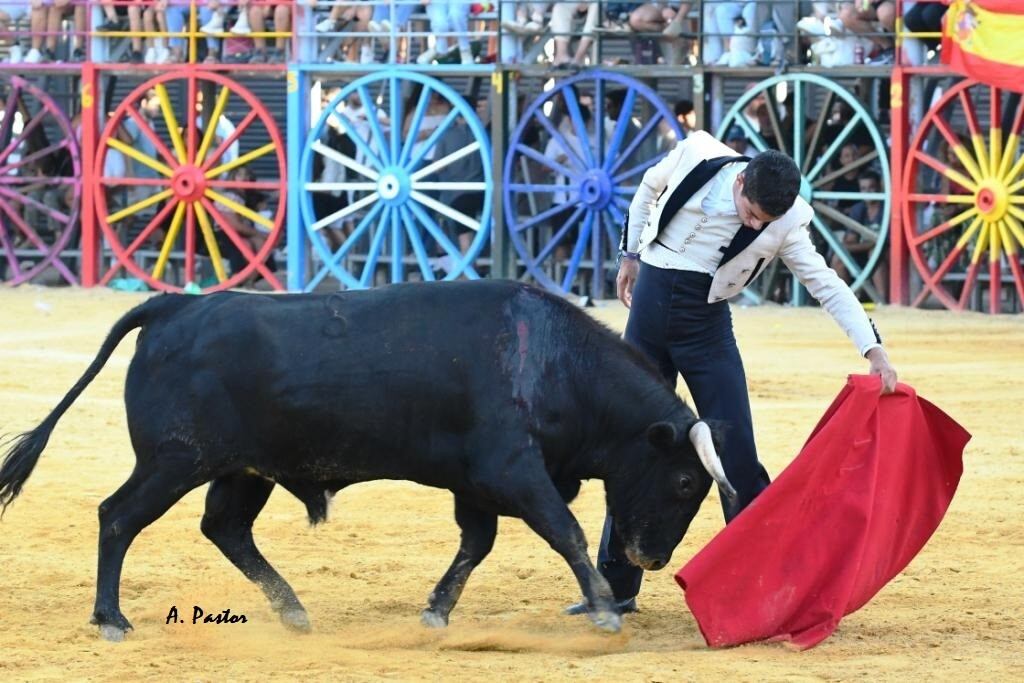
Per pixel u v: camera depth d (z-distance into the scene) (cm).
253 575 1347
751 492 1355
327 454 1284
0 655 1218
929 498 1336
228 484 1355
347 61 4278
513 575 1544
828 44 3941
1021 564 1569
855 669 1155
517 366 1257
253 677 1143
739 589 1253
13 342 3288
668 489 1283
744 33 3919
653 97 3953
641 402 1280
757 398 2636
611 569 1377
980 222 3784
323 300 1290
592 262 4122
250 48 4291
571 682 1119
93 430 2339
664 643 1290
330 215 4216
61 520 1777
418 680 1131
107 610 1288
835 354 3183
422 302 1279
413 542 1697
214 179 4244
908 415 1304
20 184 4456
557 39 4088
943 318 3747
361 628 1342
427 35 4122
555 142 4141
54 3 4372
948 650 1226
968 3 3556
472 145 4116
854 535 1262
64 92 4784
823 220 4084
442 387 1259
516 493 1248
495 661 1200
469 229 4309
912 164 3872
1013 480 1988
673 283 1344
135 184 4278
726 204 1316
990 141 3806
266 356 1270
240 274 4272
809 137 4031
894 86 3878
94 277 4378
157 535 1709
